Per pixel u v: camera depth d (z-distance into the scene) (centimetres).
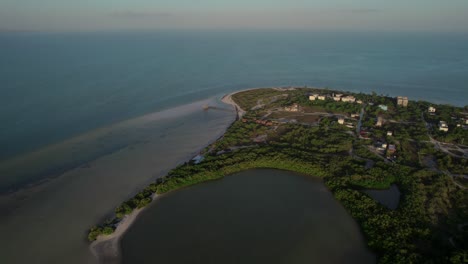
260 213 12569
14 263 10175
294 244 10925
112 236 11312
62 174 15650
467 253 9500
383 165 15788
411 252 9931
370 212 12094
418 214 11888
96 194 14000
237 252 10531
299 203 13238
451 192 13600
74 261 10212
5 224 12050
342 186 14062
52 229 11769
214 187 14525
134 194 13988
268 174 15662
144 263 10069
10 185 14675
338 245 10875
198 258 10269
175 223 11975
